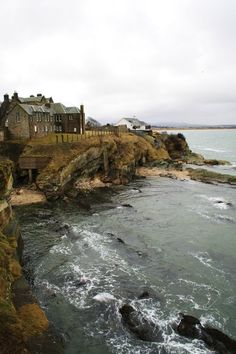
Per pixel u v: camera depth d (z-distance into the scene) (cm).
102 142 5928
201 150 13912
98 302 1995
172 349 1627
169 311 1934
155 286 2227
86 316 1870
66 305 1972
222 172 7456
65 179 4744
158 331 1744
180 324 1767
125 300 2031
